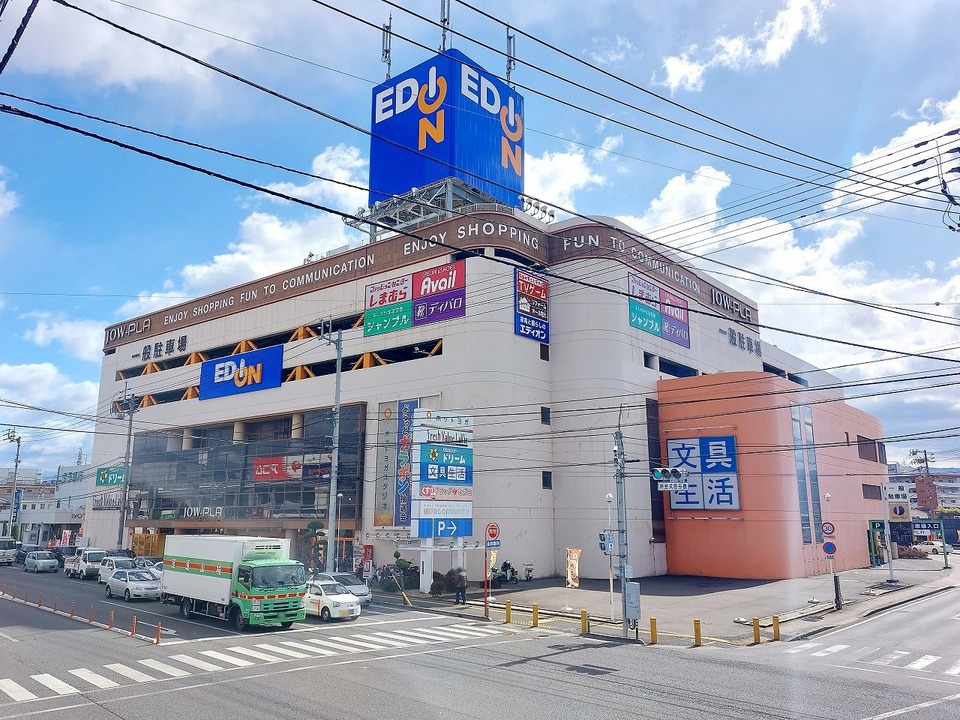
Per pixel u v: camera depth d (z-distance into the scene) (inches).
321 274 2053.4
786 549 1598.2
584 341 1731.1
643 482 1718.8
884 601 1305.4
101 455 2738.7
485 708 529.3
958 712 534.9
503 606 1238.3
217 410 2245.3
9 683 624.4
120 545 2058.3
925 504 3993.6
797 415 1784.0
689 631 973.8
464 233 1722.4
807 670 700.7
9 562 2396.7
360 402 1812.3
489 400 1612.9
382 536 1625.2
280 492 1950.1
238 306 2306.8
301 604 960.3
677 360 1964.8
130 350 2721.5
